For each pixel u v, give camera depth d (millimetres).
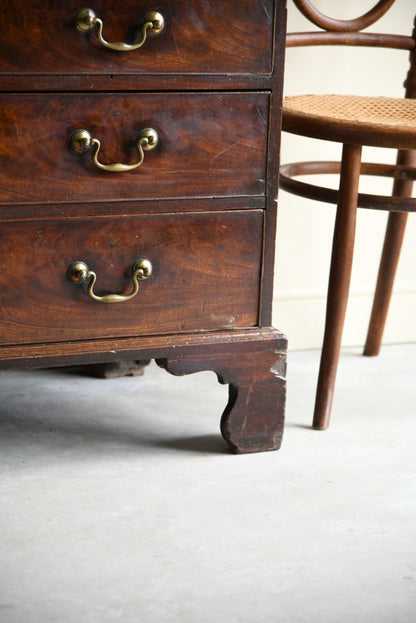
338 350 1389
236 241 1242
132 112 1143
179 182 1190
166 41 1126
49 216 1155
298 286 1737
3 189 1124
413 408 1508
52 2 1070
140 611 962
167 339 1255
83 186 1155
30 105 1102
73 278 1184
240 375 1290
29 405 1465
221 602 983
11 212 1138
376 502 1204
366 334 1794
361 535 1124
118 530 1115
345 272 1354
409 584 1027
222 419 1309
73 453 1309
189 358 1264
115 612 959
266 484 1241
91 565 1041
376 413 1483
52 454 1304
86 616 951
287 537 1113
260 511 1172
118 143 1151
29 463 1274
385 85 1688
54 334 1211
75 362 1219
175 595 992
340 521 1154
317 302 1748
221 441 1369
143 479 1242
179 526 1129
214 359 1274
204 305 1260
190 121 1168
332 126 1257
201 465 1289
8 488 1204
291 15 1605
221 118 1178
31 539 1088
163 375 1615
